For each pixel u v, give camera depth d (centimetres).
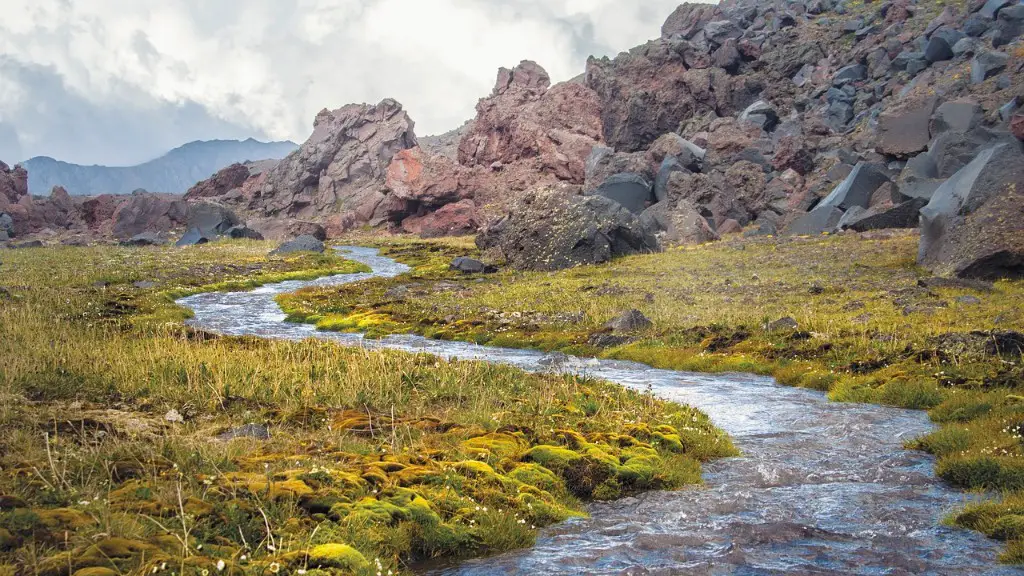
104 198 11906
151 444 1112
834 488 1169
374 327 3575
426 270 6309
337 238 10962
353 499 909
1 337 2102
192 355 1914
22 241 9406
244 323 3719
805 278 4375
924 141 6962
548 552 866
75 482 882
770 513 1033
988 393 1809
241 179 15275
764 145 8931
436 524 875
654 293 4153
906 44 10275
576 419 1491
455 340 3281
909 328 2689
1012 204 4009
